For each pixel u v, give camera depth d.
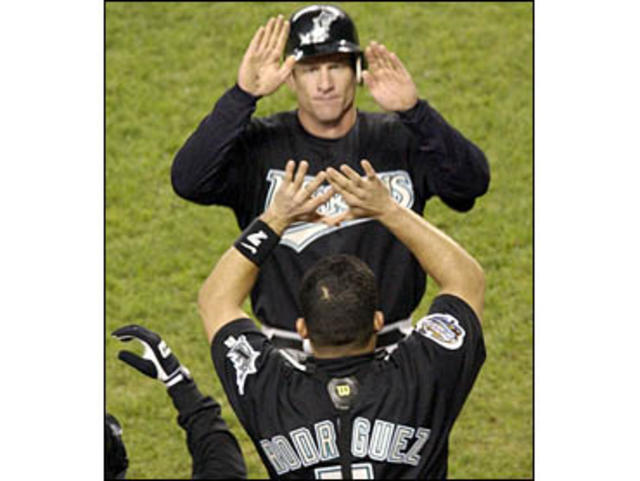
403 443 20.48
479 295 21.66
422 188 27.72
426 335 21.00
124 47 54.75
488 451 38.94
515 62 53.84
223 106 25.69
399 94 25.42
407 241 21.53
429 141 25.89
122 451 22.88
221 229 47.84
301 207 21.45
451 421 20.92
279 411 20.66
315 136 27.52
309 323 20.66
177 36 55.19
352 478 20.38
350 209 21.45
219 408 21.47
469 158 26.23
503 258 46.38
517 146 50.59
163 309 44.50
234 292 21.66
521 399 40.91
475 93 52.53
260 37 25.66
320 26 26.62
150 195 49.06
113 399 40.97
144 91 52.97
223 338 21.28
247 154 27.45
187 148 26.11
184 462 38.81
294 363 21.75
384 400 20.52
